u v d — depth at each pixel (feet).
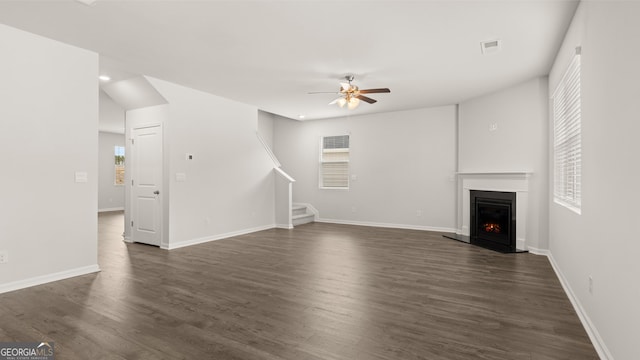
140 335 7.65
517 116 16.90
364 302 9.71
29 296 10.10
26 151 10.96
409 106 22.13
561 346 7.23
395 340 7.46
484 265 13.78
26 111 10.97
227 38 11.51
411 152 23.22
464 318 8.63
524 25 10.56
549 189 15.06
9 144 10.59
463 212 20.24
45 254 11.40
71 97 12.09
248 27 10.68
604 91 7.11
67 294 10.28
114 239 19.52
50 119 11.54
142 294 10.32
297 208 26.11
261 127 27.84
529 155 16.29
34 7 9.39
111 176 36.40
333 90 18.26
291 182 23.71
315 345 7.23
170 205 16.90
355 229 23.17
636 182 5.49
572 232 10.23
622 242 6.05
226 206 20.20
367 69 14.71
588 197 8.34
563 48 11.60
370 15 9.92
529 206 16.30
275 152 29.09
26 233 10.96
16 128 10.74
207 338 7.53
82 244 12.38
